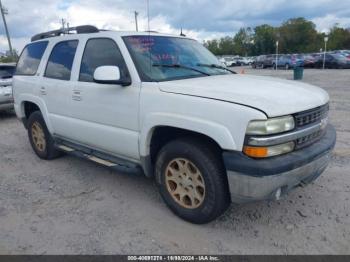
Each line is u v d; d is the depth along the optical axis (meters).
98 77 3.32
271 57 37.75
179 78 3.54
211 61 4.29
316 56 32.78
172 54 3.90
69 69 4.41
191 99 2.97
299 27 81.50
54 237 3.16
